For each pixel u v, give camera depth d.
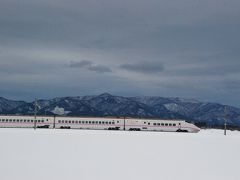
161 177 28.22
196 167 33.59
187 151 47.09
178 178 28.00
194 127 132.00
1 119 131.75
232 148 52.75
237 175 29.92
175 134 100.12
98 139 64.50
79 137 68.25
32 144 50.38
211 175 29.62
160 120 131.88
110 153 43.06
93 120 131.25
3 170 29.03
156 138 72.81
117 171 30.27
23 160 34.97
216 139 75.38
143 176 28.36
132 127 131.25
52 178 26.39
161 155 42.25
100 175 28.19
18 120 131.25
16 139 57.81
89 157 38.78
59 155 39.56
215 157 41.50
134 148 49.59
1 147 45.19
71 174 28.22
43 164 32.75
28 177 26.47
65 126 131.25
